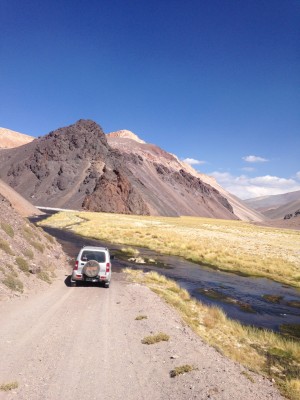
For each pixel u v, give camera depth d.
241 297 23.05
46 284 17.02
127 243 50.44
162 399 6.61
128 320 12.18
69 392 6.66
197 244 49.72
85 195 192.12
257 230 106.62
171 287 20.91
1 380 6.86
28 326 10.30
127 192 187.12
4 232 19.31
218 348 10.27
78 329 10.59
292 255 47.22
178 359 8.61
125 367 8.02
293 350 12.23
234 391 6.99
